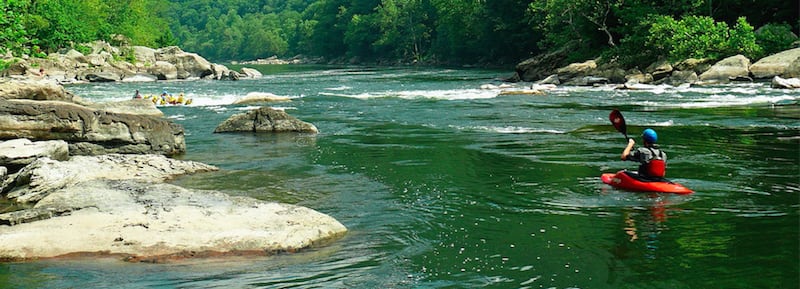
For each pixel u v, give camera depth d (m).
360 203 7.80
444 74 50.41
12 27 18.50
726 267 5.15
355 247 5.99
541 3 49.88
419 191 8.41
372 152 11.86
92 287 4.93
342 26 110.31
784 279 4.83
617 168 9.76
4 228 6.17
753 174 8.98
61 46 54.88
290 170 10.12
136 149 11.79
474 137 13.66
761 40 31.92
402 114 18.92
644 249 5.71
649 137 8.24
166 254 5.61
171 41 83.31
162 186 7.56
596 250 5.73
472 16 68.25
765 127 14.23
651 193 7.94
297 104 23.22
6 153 9.48
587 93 25.98
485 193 8.21
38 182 8.62
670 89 26.80
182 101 24.00
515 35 63.16
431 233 6.45
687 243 5.84
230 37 168.62
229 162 10.98
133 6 74.38
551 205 7.49
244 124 15.34
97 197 7.02
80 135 11.28
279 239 5.95
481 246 5.97
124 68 48.72
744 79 28.09
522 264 5.42
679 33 32.62
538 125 15.62
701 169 9.42
